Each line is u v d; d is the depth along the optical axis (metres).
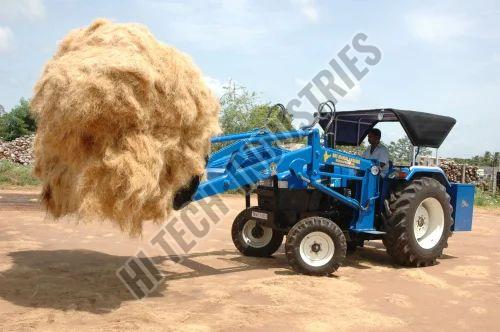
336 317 4.58
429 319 4.68
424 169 7.15
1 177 15.91
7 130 30.20
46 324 4.16
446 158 24.20
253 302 4.97
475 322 4.64
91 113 4.19
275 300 5.02
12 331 3.98
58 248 7.17
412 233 6.79
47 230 8.43
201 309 4.69
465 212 7.75
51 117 4.34
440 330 4.40
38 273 5.76
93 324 4.20
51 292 5.06
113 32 4.66
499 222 12.64
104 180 4.36
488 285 5.98
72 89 4.14
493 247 8.72
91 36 4.73
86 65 4.22
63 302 4.76
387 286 5.81
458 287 5.87
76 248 7.22
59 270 5.93
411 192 6.86
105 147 4.34
